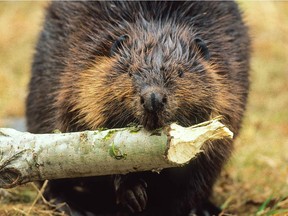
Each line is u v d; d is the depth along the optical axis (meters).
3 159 8.45
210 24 10.64
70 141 8.43
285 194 11.12
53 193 11.13
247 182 12.24
